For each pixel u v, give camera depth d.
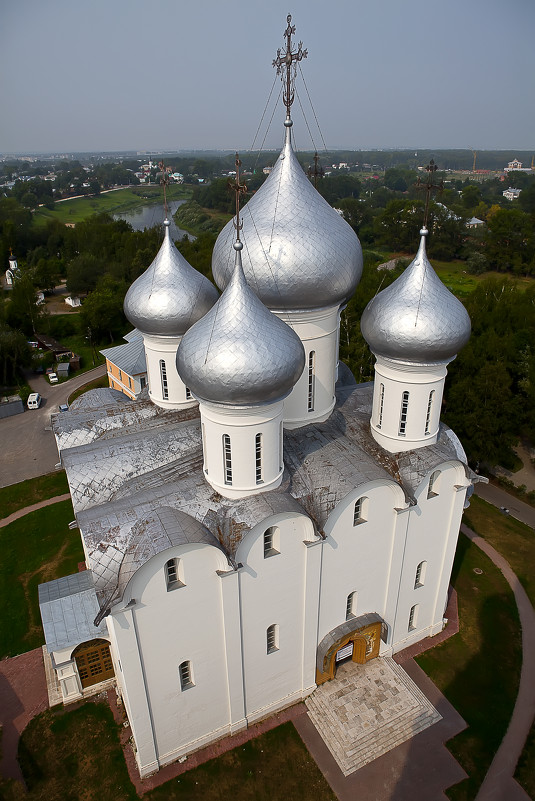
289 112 25.11
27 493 45.50
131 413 31.86
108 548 21.28
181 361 21.98
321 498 24.09
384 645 29.20
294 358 21.70
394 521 26.06
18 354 69.06
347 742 25.14
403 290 25.36
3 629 32.16
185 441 27.91
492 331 56.03
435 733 25.92
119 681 26.89
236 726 25.61
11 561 37.62
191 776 24.00
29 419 59.84
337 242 25.47
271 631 25.17
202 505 23.02
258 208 25.59
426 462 26.53
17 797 22.58
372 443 28.41
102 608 19.66
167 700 23.20
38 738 25.78
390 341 25.22
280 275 24.84
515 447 53.12
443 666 29.28
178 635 22.19
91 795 23.36
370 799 23.23
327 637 26.77
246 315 21.06
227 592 22.25
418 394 26.44
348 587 26.36
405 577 28.19
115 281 98.00
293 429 28.23
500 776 24.17
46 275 108.19
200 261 95.81
